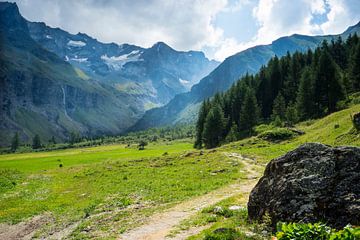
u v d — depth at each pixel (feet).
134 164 220.43
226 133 416.05
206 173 150.00
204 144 425.69
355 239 26.07
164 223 72.49
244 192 97.40
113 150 568.41
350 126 179.32
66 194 135.23
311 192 47.70
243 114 383.86
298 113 340.80
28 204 120.67
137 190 122.52
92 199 114.52
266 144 249.14
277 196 51.39
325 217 44.98
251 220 56.08
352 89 361.92
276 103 387.55
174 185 126.11
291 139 248.32
